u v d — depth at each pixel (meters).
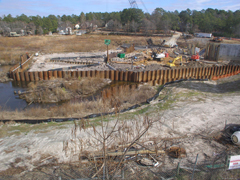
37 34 91.56
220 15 110.75
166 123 12.62
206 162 8.51
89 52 45.31
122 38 71.50
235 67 30.00
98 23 110.50
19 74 26.48
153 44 61.41
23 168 8.44
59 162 8.80
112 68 29.77
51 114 15.84
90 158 8.48
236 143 9.86
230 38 71.38
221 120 13.03
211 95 19.14
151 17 90.81
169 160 8.77
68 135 11.24
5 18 100.69
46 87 22.53
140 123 12.55
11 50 45.03
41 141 10.62
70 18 138.88
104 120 13.59
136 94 20.70
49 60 36.34
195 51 46.03
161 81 26.03
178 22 93.44
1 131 12.15
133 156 8.88
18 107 19.03
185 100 17.58
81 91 22.39
